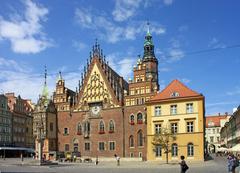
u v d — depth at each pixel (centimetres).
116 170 5766
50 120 11506
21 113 15500
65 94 11794
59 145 11562
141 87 10544
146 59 12362
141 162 8800
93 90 11331
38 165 7550
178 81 9394
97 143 10962
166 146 8344
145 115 10262
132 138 10419
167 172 5131
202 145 8662
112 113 10869
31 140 16238
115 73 11975
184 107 8981
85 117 11312
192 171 5316
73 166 7306
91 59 11525
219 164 7356
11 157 13150
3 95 14175
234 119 13800
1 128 13838
